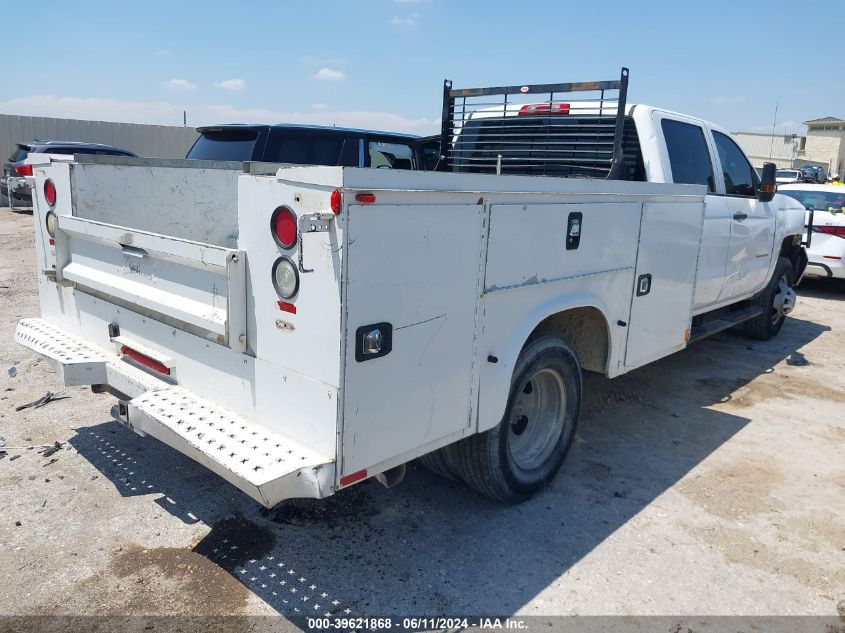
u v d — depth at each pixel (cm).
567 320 421
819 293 1121
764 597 314
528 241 326
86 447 430
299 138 779
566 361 391
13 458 412
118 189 404
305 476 248
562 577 321
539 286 340
